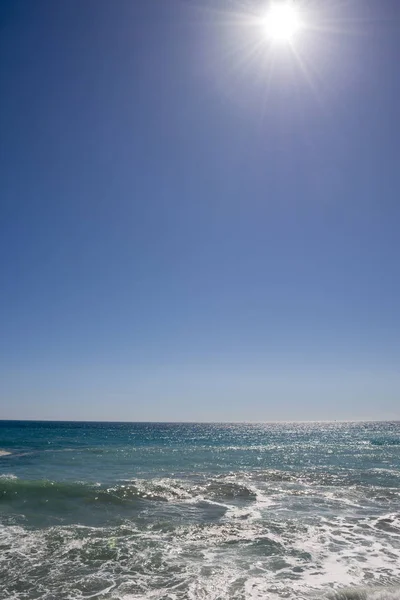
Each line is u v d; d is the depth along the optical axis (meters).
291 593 7.30
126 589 7.50
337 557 9.36
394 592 7.29
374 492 16.88
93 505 13.91
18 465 24.00
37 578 8.01
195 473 21.39
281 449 37.41
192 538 10.63
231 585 7.67
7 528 11.28
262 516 13.01
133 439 54.12
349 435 73.75
